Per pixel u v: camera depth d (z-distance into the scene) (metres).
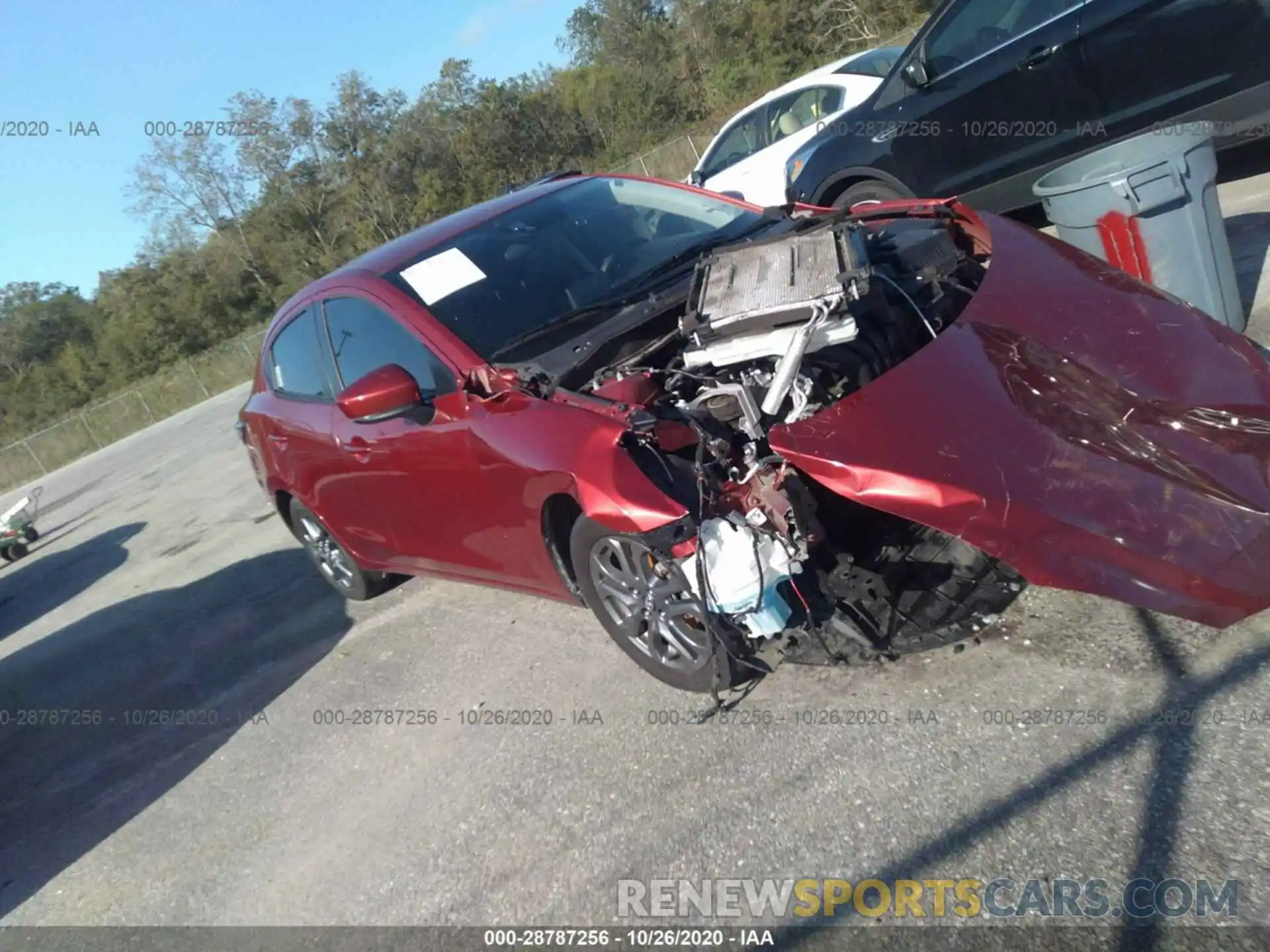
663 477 3.07
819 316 3.03
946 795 2.62
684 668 3.37
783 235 3.71
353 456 4.52
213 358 36.81
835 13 36.91
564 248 4.33
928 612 3.15
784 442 2.87
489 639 4.59
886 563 3.26
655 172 30.41
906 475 2.71
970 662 3.06
